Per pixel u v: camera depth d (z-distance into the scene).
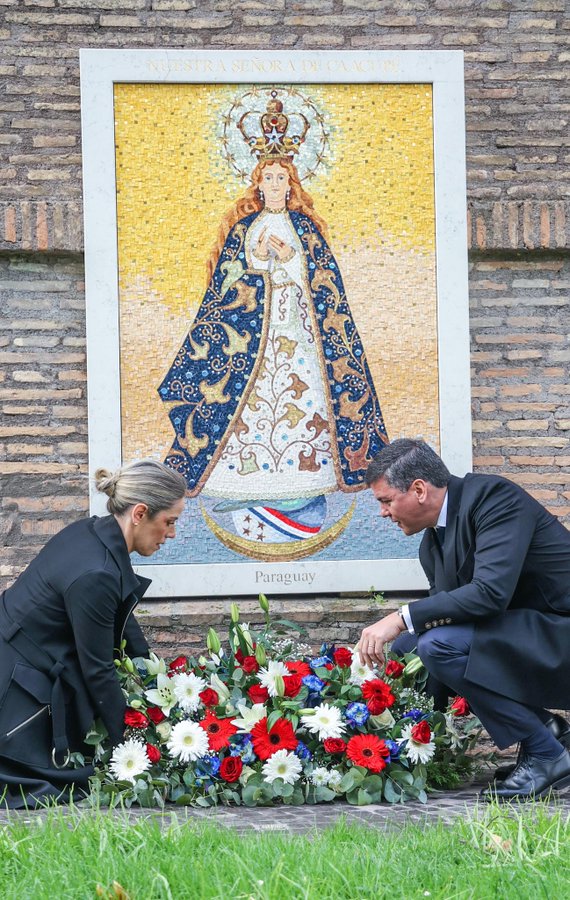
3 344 5.36
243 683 4.34
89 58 5.32
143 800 4.02
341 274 5.42
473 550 4.26
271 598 5.36
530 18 5.55
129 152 5.34
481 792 4.31
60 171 5.39
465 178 5.45
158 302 5.33
